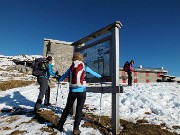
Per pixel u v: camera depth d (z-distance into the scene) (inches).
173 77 1496.1
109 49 225.6
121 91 201.8
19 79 749.3
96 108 302.0
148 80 1574.8
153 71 1593.3
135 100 327.9
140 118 255.3
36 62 282.8
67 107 205.2
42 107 309.6
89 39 271.7
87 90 257.8
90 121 236.7
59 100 371.9
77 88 196.9
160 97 364.8
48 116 255.9
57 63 1133.7
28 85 635.5
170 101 336.2
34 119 246.2
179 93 424.2
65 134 199.9
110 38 224.2
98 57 244.7
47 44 1178.0
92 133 202.1
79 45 302.4
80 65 201.0
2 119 264.5
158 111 280.5
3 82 617.6
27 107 323.9
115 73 211.5
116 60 213.2
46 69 279.0
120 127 225.3
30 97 416.8
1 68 1122.7
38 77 279.6
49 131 207.0
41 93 274.7
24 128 218.8
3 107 332.8
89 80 258.7
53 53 1136.2
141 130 213.2
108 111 283.7
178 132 216.7
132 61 613.3
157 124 236.4
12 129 220.4
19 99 397.4
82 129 211.2
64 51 1159.0
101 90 229.3
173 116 265.0
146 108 288.0
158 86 584.1
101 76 214.1
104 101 341.1
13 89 544.7
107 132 204.8
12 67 1089.4
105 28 227.1
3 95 452.8
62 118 207.5
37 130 211.0
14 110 312.0
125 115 263.0
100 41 242.5
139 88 515.2
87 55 271.1
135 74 1537.9
